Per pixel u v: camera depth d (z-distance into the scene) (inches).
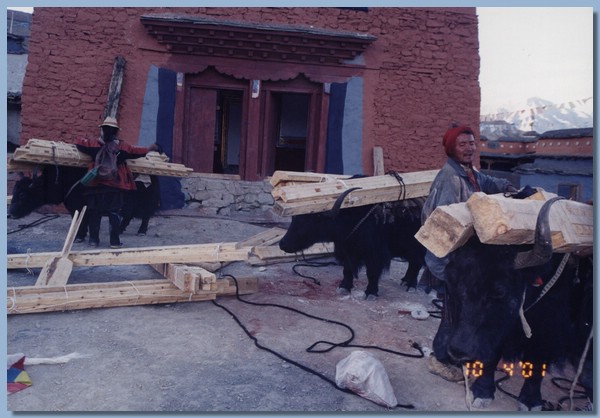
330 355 175.0
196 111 494.9
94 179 299.1
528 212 116.8
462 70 505.4
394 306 234.5
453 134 163.0
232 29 460.8
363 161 502.0
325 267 307.6
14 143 614.2
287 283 265.7
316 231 230.5
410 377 161.5
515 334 133.8
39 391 141.0
